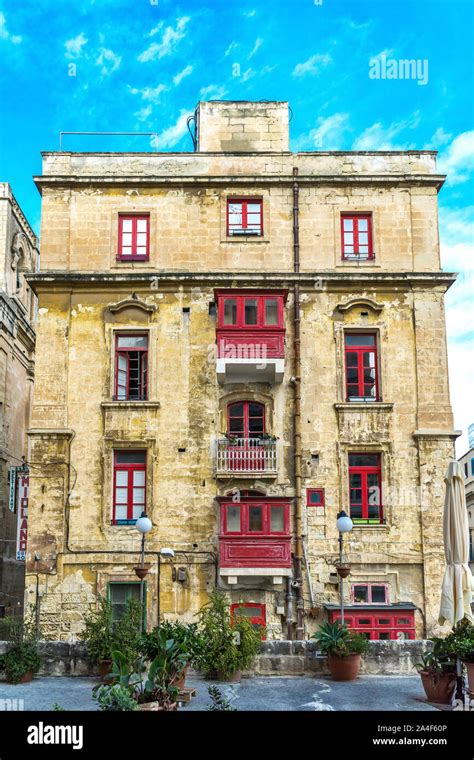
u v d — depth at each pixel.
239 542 28.78
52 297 31.25
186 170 32.41
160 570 29.14
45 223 31.83
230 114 33.25
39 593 28.94
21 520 31.02
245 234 31.98
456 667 17.31
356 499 30.16
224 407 30.52
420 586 29.30
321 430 30.36
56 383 30.56
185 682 19.62
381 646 20.92
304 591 29.06
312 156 32.62
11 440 38.25
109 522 29.52
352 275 31.23
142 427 30.23
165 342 30.92
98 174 32.25
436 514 29.73
